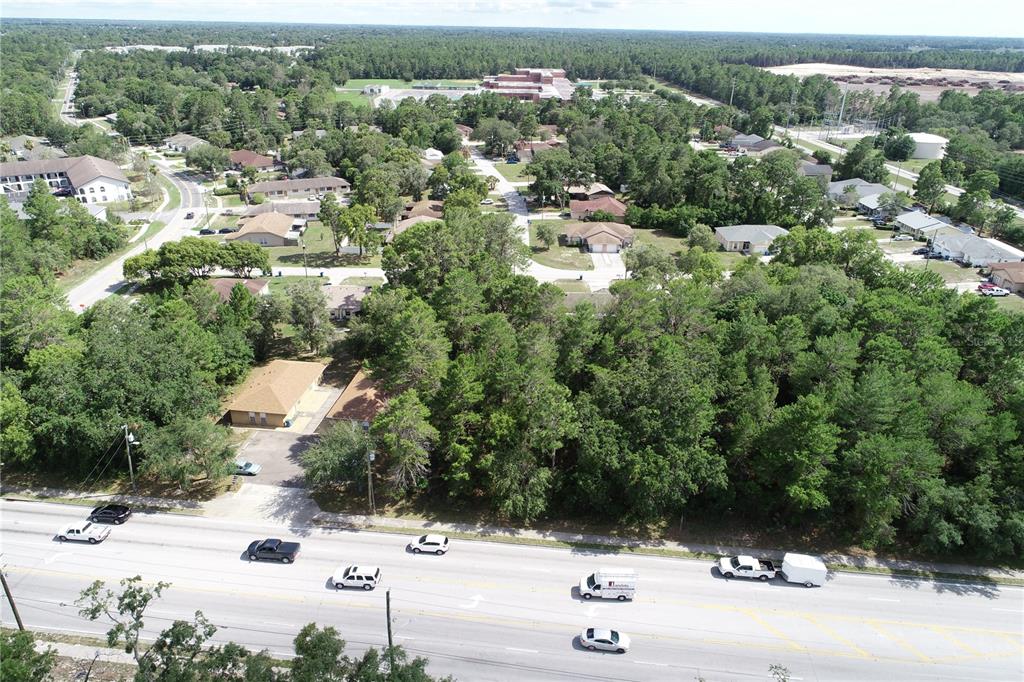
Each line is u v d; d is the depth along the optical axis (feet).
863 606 165.07
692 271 347.97
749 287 266.77
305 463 203.41
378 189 494.59
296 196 574.56
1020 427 186.50
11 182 556.92
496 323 214.90
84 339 251.39
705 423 182.50
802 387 208.64
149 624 154.92
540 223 480.23
